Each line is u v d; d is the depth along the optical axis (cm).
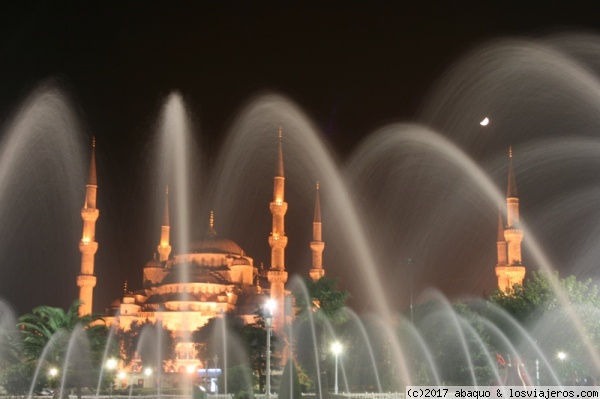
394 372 9306
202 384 13175
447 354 9106
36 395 7619
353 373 9581
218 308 16700
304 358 8962
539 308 7706
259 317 11462
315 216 15088
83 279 14312
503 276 13700
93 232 14725
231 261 18075
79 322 6981
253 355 10962
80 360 6950
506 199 12900
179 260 18250
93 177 14900
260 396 9050
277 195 14362
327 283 8888
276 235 14238
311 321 8656
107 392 9931
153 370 15475
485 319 8800
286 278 14062
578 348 7244
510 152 12562
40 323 6888
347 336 9606
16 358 7425
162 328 16125
